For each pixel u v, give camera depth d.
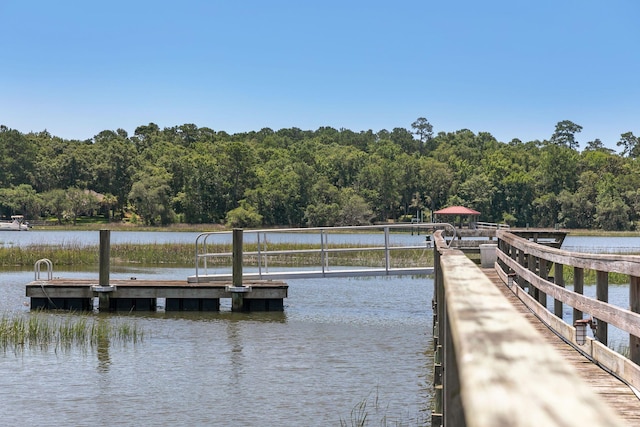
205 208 131.00
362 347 14.34
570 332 7.54
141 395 10.52
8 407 9.80
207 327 16.52
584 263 6.84
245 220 122.94
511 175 133.88
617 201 119.69
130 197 124.81
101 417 9.41
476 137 193.75
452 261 3.66
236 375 11.82
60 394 10.51
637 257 5.20
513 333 1.20
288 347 14.29
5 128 180.75
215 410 9.77
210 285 19.06
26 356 12.98
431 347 14.45
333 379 11.59
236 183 133.12
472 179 133.75
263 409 9.86
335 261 34.12
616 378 5.88
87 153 152.00
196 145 166.12
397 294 23.84
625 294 23.42
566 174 133.62
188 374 11.87
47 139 176.12
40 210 127.75
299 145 187.25
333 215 124.62
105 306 18.84
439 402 8.08
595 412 0.83
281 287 19.12
